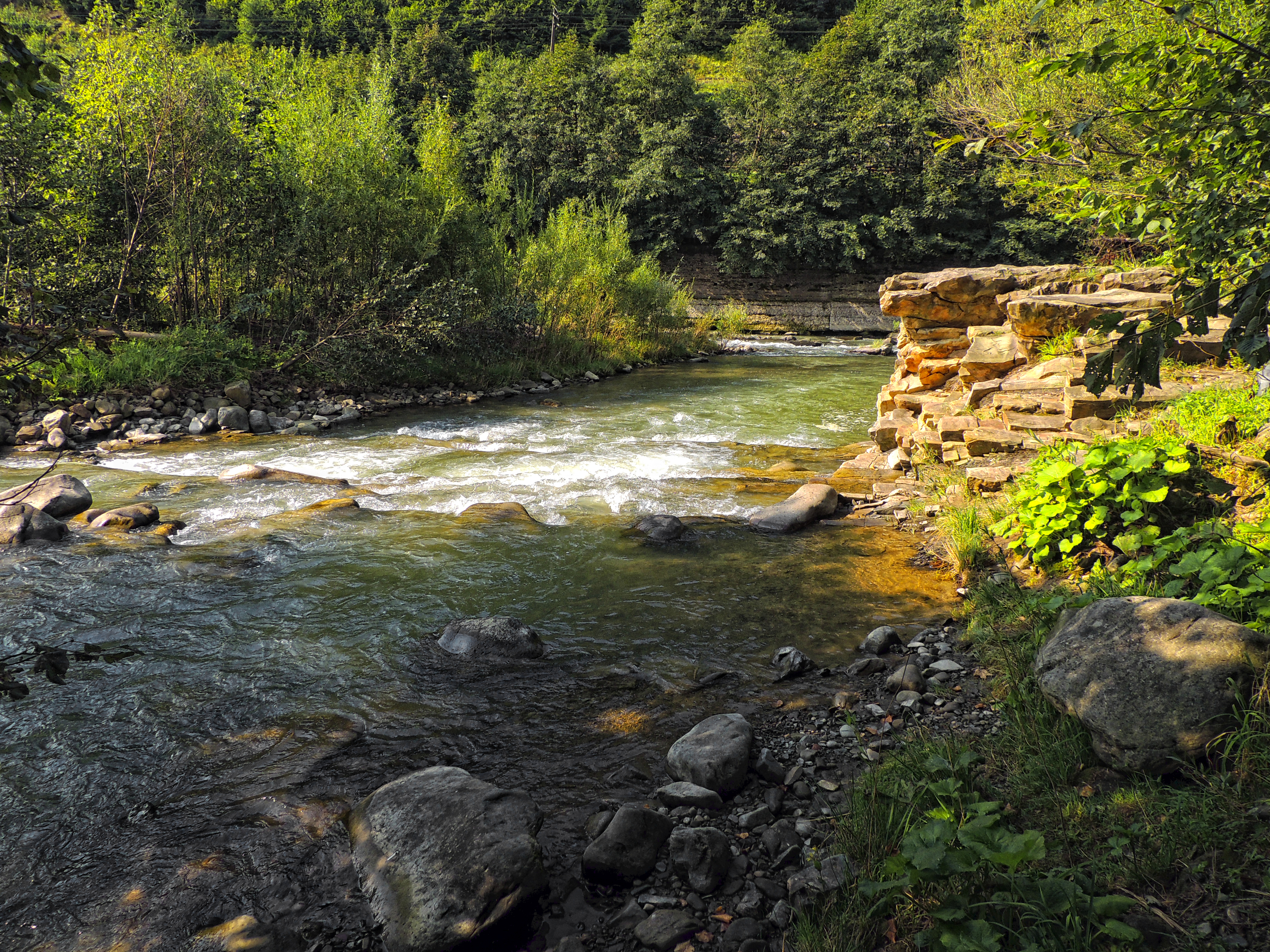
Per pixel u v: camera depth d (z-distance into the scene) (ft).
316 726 12.53
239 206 48.16
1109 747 9.72
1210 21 8.65
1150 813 8.81
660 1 186.50
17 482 27.76
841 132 120.47
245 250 49.96
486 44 192.85
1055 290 34.01
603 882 9.14
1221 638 9.78
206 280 48.62
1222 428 18.24
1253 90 8.30
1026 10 57.41
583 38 200.85
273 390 45.03
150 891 8.99
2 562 19.60
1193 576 13.08
